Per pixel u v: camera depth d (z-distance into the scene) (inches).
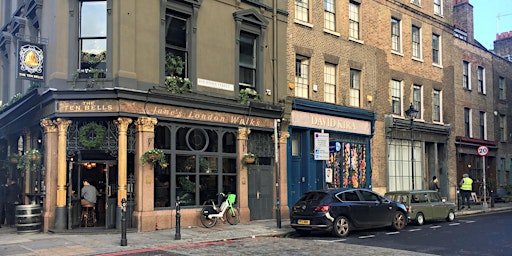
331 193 588.7
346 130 880.9
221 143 685.9
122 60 585.9
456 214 889.5
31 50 609.3
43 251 458.9
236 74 714.8
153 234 566.6
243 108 702.5
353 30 932.0
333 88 879.1
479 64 1296.8
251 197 725.9
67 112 580.4
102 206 629.3
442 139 1121.4
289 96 780.6
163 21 633.0
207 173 669.9
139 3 609.6
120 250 466.0
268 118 745.0
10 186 713.6
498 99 1365.7
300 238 574.2
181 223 627.8
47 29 631.8
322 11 864.3
